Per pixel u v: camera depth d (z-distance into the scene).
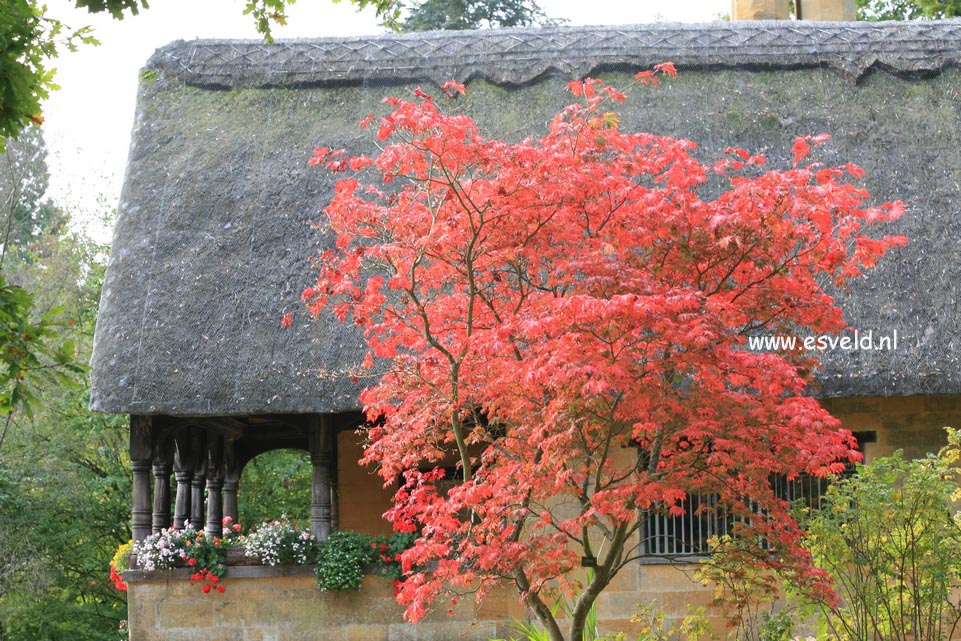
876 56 14.00
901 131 13.34
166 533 11.77
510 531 8.00
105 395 11.80
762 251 7.82
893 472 9.98
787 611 10.27
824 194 7.39
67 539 20.58
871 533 9.95
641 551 12.02
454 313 8.78
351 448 17.02
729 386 9.34
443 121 7.49
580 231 8.03
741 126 13.37
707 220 7.69
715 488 7.93
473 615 11.65
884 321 11.84
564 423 7.61
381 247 8.12
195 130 13.92
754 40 14.18
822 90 13.76
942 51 14.14
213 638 11.59
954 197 12.77
